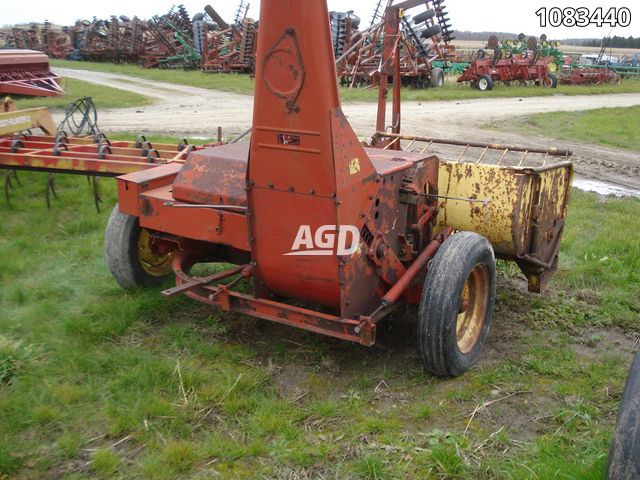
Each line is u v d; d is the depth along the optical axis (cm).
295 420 374
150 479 322
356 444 350
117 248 532
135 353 444
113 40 4262
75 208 815
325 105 347
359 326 384
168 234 509
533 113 2208
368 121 1848
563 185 550
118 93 2384
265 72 354
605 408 393
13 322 486
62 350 441
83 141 843
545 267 539
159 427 362
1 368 411
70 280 579
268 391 406
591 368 447
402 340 486
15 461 330
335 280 388
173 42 3988
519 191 488
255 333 487
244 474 327
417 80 2923
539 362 450
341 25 2680
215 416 377
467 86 3089
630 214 893
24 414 368
